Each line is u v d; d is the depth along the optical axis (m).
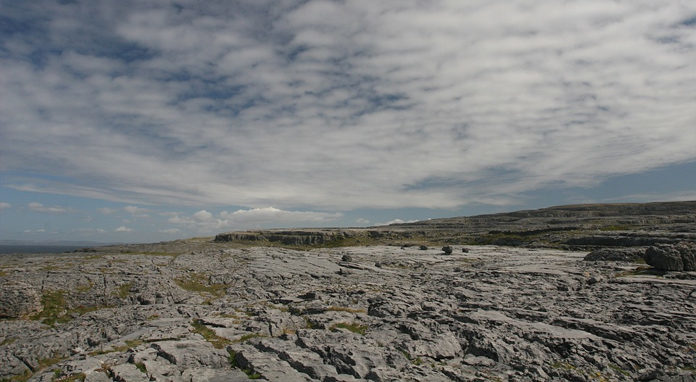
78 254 107.50
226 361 21.61
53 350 38.28
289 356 21.03
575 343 21.23
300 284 58.03
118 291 63.94
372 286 46.09
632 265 50.34
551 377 18.25
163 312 46.38
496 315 27.61
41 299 58.16
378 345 22.73
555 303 32.75
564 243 108.69
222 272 81.62
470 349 21.97
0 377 33.81
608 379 17.97
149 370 19.44
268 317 30.14
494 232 164.38
